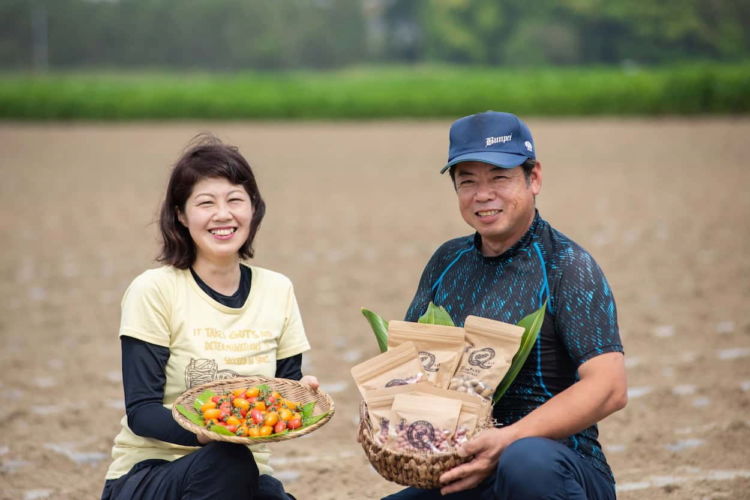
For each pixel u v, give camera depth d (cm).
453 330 488
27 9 14375
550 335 488
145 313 494
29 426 823
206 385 488
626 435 779
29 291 1346
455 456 446
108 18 14688
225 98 5153
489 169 491
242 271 530
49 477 714
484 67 13375
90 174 2822
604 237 1661
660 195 2161
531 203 503
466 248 534
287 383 502
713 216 1859
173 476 470
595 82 4925
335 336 1095
